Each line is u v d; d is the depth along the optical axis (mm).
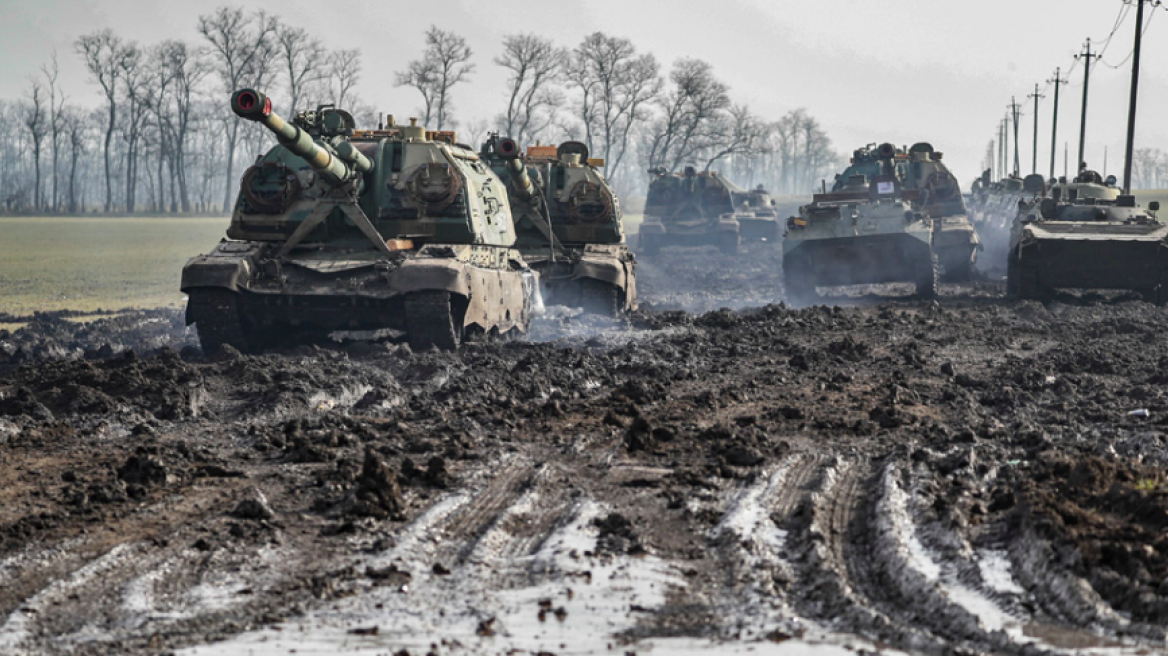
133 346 45156
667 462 22641
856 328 47500
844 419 26812
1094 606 13586
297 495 20203
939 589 14602
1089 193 76438
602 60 197625
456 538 17609
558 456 23266
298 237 40375
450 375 33719
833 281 62750
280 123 34062
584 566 16000
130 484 20625
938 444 24219
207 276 37969
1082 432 25031
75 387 28734
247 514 18672
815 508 18875
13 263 105562
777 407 28656
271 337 40938
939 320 50719
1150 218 60781
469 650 13016
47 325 53219
